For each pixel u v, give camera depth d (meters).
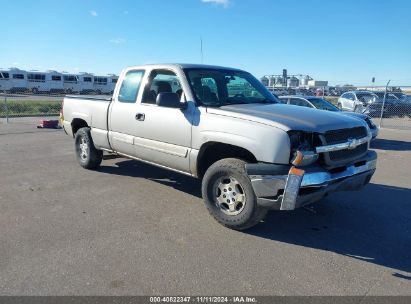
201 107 4.88
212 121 4.64
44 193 5.86
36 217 4.84
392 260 3.93
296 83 39.41
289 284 3.40
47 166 7.68
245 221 4.38
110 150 6.56
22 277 3.40
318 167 4.17
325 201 5.81
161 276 3.47
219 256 3.89
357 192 6.33
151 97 5.73
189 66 5.49
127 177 6.87
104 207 5.27
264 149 4.10
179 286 3.32
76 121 7.41
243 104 5.17
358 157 4.72
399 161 9.34
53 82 57.69
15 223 4.63
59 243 4.10
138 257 3.82
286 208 3.96
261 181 4.08
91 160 7.12
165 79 5.57
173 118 5.13
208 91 5.28
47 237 4.25
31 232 4.37
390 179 7.34
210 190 4.65
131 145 5.96
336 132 4.38
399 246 4.27
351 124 4.62
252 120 4.32
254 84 6.03
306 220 5.00
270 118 4.29
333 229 4.71
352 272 3.65
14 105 26.22
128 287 3.28
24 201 5.46
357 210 5.43
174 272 3.55
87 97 7.30
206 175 4.64
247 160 4.57
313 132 4.16
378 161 9.31
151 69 5.80
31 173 7.08
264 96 5.80
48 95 52.03
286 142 4.02
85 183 6.45
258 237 4.40
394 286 3.42
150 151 5.61
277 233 4.54
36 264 3.63
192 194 5.93
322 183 4.07
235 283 3.39
